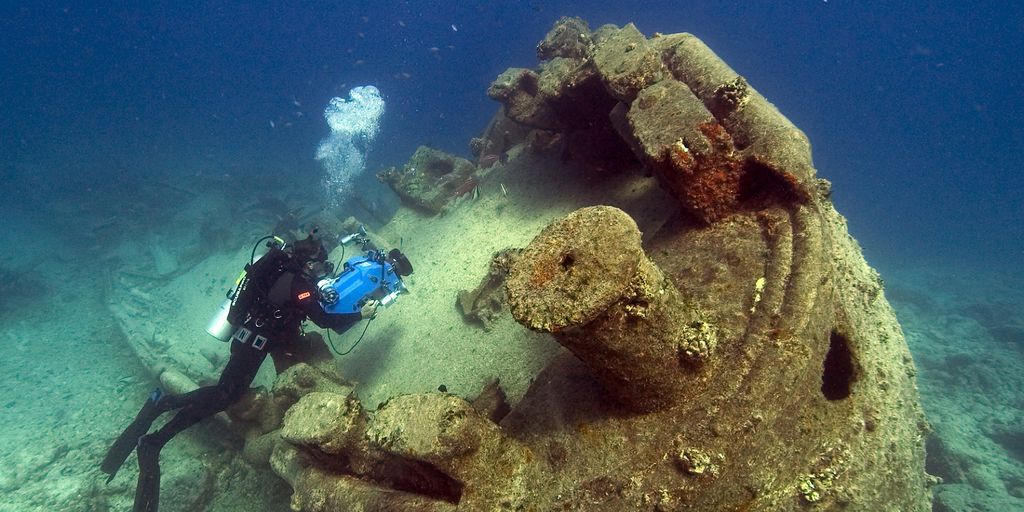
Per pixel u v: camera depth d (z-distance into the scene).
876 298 2.58
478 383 3.24
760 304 2.04
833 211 2.76
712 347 1.81
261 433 4.17
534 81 4.86
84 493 4.68
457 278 4.41
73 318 8.54
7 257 11.76
